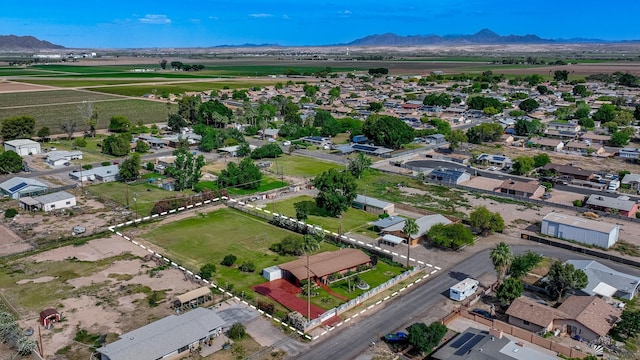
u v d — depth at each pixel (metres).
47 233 114.38
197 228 118.56
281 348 72.44
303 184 153.62
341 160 184.00
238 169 150.25
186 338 71.00
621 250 106.81
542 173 165.88
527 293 88.88
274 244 108.56
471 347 67.50
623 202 130.12
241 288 89.88
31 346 70.25
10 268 96.62
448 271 97.56
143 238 112.31
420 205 135.75
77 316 79.94
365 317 81.06
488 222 113.25
